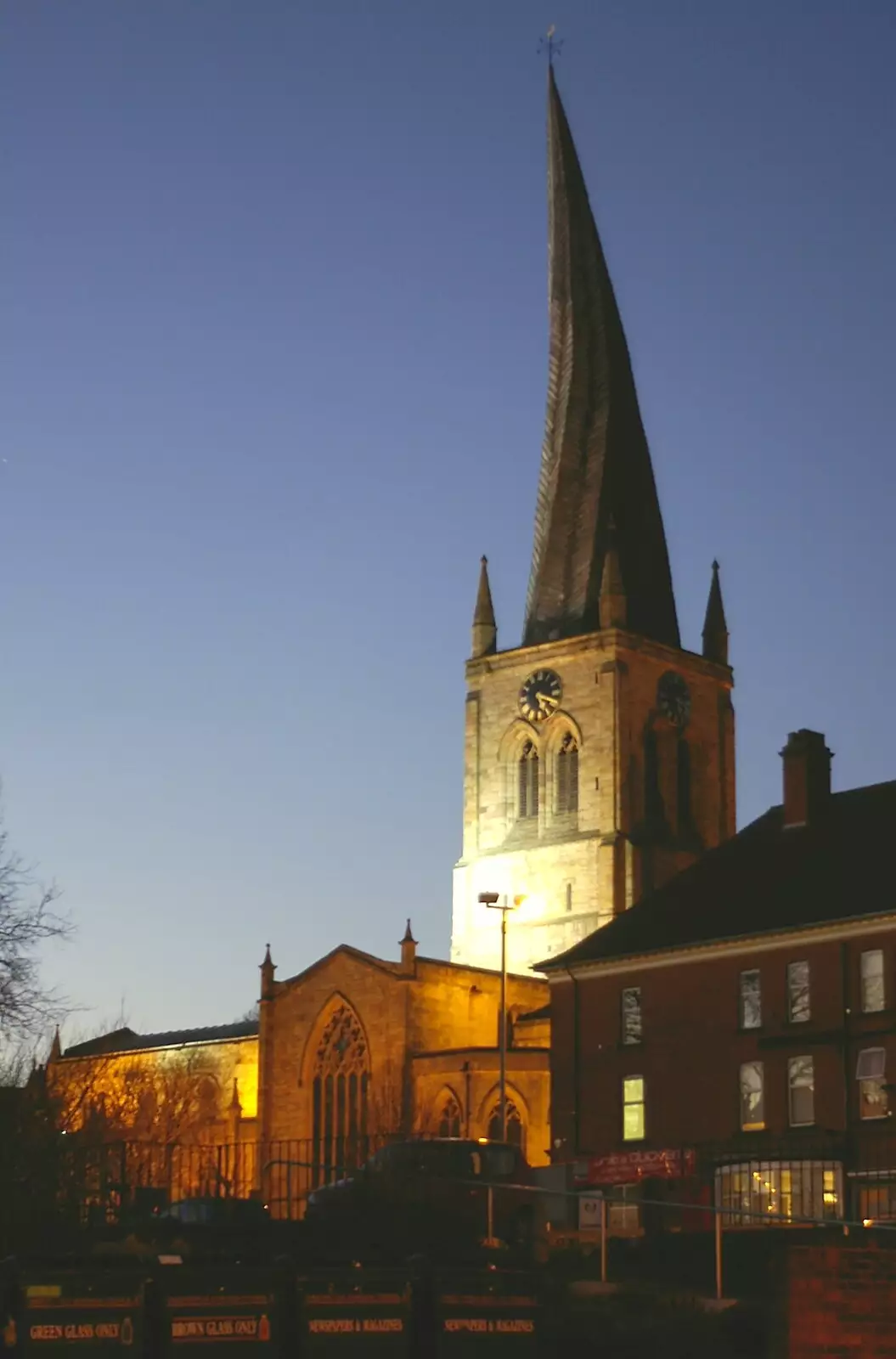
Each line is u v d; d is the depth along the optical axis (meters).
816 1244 34.88
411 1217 53.00
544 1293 36.69
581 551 171.25
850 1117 83.25
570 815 160.00
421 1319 30.12
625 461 174.62
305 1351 29.20
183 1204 56.56
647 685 162.62
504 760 165.12
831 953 85.88
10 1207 53.53
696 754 166.62
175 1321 28.66
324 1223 52.00
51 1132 60.91
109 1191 59.66
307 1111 136.12
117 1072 144.50
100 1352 28.31
